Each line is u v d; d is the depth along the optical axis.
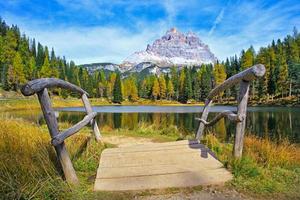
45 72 65.38
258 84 53.62
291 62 52.03
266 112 28.53
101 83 88.25
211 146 5.41
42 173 3.28
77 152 4.64
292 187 3.41
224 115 4.59
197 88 74.81
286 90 51.62
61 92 46.97
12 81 52.44
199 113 28.58
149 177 3.74
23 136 4.18
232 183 3.52
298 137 11.16
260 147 5.30
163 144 5.24
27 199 2.82
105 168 4.08
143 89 90.50
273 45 67.81
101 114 28.34
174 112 31.38
